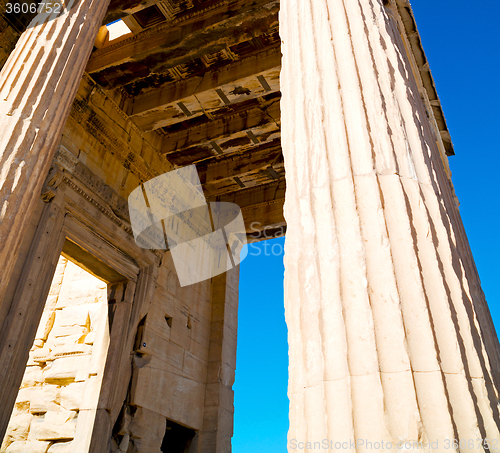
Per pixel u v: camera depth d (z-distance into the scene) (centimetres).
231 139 1283
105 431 921
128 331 1040
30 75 525
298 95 367
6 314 762
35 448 970
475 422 216
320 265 276
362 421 217
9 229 455
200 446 1195
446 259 281
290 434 243
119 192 1109
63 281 1200
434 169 335
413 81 404
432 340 236
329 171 310
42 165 504
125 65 1051
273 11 933
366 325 243
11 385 735
